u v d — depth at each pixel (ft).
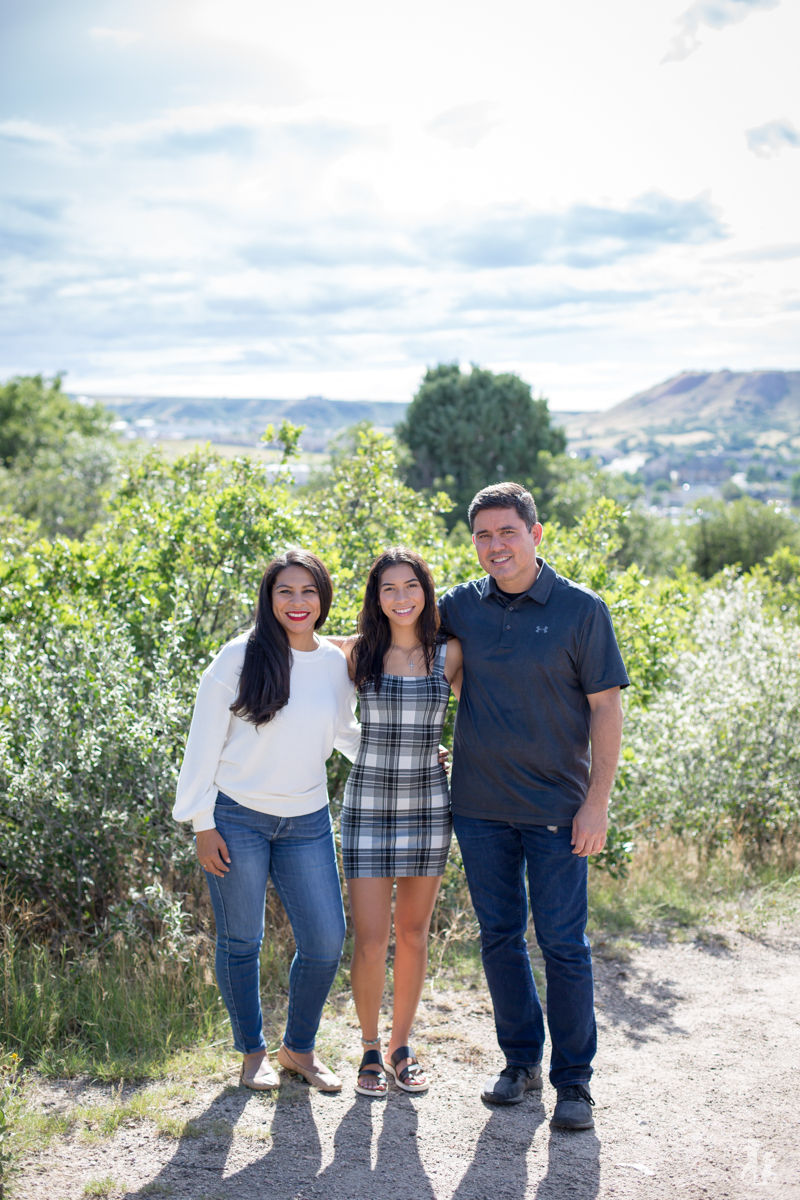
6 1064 10.43
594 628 9.96
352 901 10.25
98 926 13.88
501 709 10.06
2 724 13.64
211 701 9.71
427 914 10.53
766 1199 8.34
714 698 21.68
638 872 18.54
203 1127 9.40
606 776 9.95
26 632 16.29
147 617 16.94
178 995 11.99
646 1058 11.43
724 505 82.58
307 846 10.05
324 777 10.31
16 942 12.76
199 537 17.13
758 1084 10.71
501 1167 8.87
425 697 10.16
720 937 15.90
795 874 19.20
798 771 21.39
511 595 10.36
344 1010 12.50
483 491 10.36
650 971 14.43
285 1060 10.50
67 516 65.67
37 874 13.75
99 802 13.78
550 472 93.20
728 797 20.48
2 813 13.71
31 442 127.24
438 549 20.31
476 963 14.19
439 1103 10.14
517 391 95.20
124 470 22.26
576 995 9.82
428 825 10.27
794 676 22.41
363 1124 9.61
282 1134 9.36
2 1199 8.10
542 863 10.02
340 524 20.79
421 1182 8.59
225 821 9.86
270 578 9.86
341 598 16.74
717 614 25.04
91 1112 9.57
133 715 13.69
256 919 9.95
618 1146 9.30
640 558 73.97
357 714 11.52
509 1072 10.37
